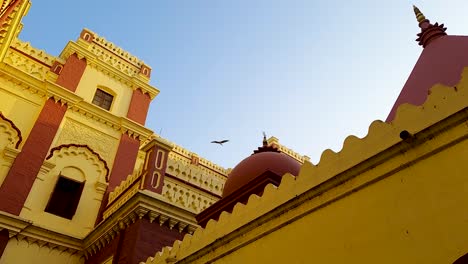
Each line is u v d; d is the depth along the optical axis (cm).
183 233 1145
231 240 705
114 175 1583
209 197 1360
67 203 1447
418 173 484
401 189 492
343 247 520
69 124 1608
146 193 1112
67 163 1518
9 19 1167
